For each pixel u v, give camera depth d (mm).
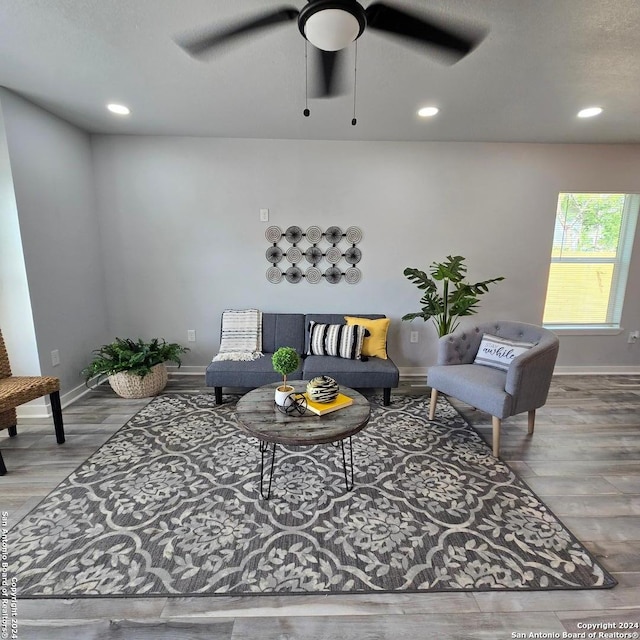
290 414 1897
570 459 2275
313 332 3346
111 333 3711
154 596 1337
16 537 1604
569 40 1800
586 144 3533
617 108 2662
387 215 3605
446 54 1676
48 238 2842
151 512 1769
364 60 1980
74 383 3166
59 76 2229
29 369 2754
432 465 2195
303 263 3672
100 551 1532
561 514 1784
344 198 3564
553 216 3666
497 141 3471
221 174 3494
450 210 3617
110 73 2186
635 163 3576
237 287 3707
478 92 2391
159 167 3461
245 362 3092
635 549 1572
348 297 3750
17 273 2619
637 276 3799
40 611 1280
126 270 3625
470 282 3758
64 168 3016
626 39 1789
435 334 3834
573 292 3900
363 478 2062
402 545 1580
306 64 2045
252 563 1479
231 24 1500
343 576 1425
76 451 2307
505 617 1277
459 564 1486
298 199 3559
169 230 3574
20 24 1708
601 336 3875
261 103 2607
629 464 2227
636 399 3232
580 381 3684
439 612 1293
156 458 2238
